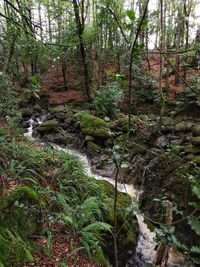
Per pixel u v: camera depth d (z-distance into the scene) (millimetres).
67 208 4180
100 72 13328
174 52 1825
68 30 10562
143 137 8156
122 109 11266
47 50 3154
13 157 4730
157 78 12219
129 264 4766
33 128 11352
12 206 3611
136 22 1788
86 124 9875
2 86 7195
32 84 2607
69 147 9867
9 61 6914
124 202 5539
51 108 12523
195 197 5297
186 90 9648
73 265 3539
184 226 5297
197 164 5910
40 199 4086
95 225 3951
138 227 5531
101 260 3900
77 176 5168
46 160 5293
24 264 3148
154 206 6227
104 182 6156
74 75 15453
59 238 3871
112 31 10047
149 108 10781
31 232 3650
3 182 3885
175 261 4992
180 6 11805
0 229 3262
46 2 9023
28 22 2229
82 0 10562
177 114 9398
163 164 6711
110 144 9039
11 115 7773
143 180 7164
